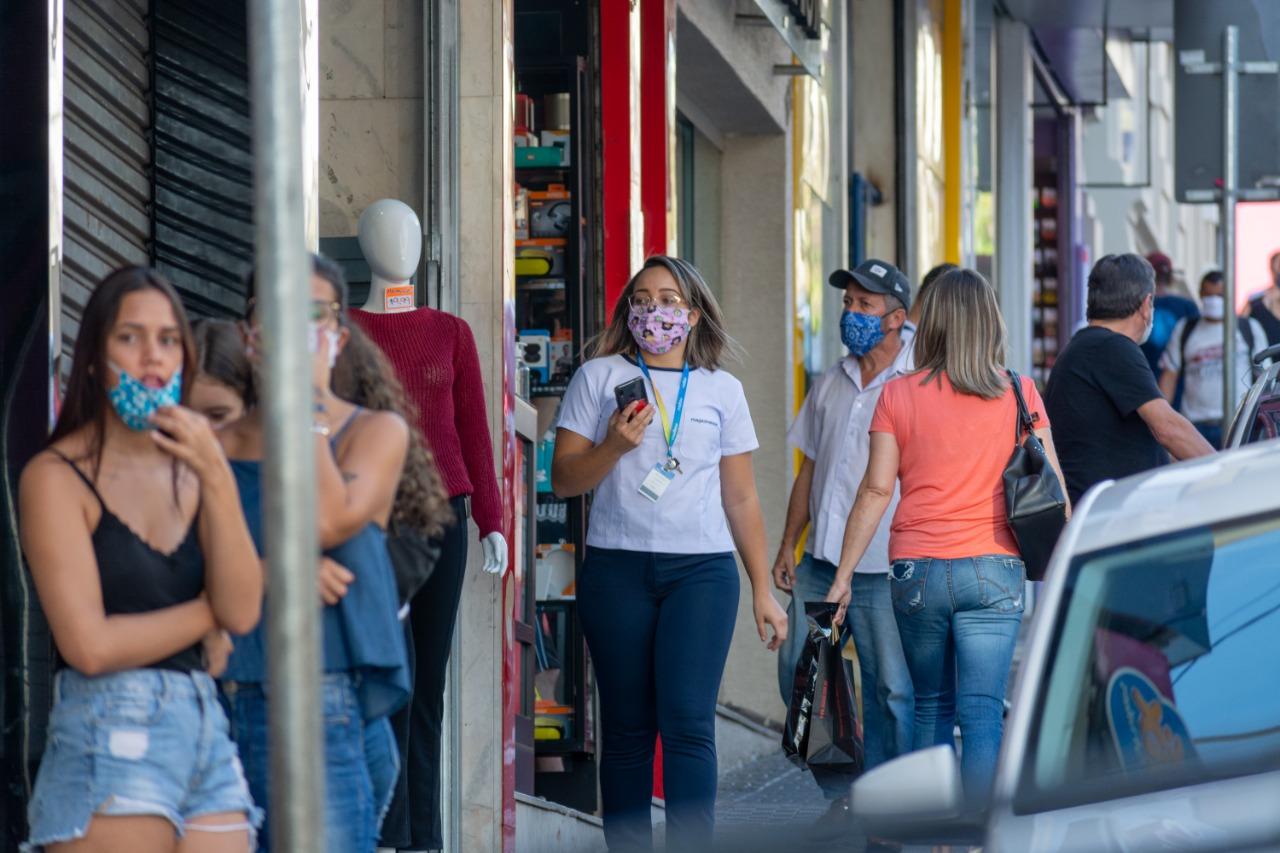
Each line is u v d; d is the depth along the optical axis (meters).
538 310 26.86
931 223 52.78
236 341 12.86
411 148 22.12
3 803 13.72
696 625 19.52
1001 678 19.73
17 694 13.79
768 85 35.91
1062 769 10.88
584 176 27.16
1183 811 10.16
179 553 11.74
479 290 22.08
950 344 19.97
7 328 14.07
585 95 27.27
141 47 18.00
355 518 12.19
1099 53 72.12
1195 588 11.55
